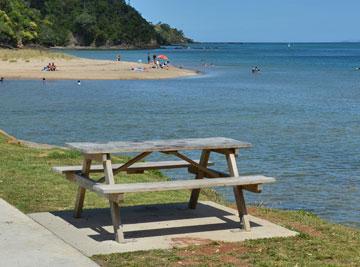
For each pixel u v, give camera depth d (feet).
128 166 26.08
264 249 22.94
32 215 27.48
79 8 612.29
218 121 96.37
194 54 530.68
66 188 33.50
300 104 128.98
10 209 27.86
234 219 27.63
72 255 21.35
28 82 173.06
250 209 31.83
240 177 25.40
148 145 24.75
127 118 98.43
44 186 33.73
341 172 55.52
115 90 156.04
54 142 73.15
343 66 334.65
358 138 78.95
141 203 31.12
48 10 592.19
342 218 39.19
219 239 24.22
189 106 119.96
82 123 91.30
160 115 103.50
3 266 19.97
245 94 152.76
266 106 123.24
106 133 81.51
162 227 25.96
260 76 232.94
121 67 236.63
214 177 26.78
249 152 65.77
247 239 24.23
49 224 25.93
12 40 435.12
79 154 45.01
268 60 416.26
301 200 44.09
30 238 23.27
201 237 24.45
